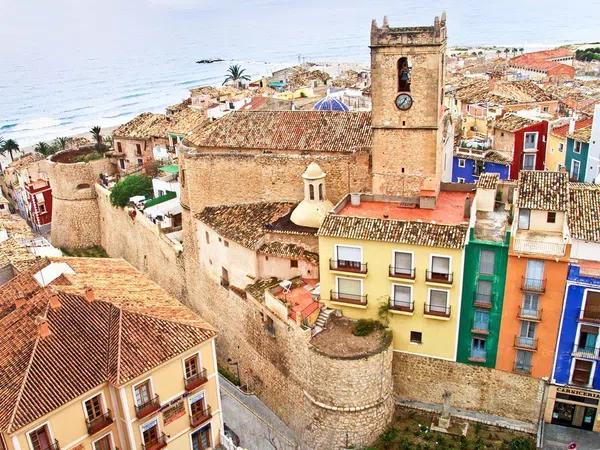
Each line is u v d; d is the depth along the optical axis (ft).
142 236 256.32
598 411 145.69
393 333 156.87
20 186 369.09
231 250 186.70
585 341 141.28
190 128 305.94
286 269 177.47
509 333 146.20
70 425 118.01
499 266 140.97
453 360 154.10
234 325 191.11
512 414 153.89
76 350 123.75
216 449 143.74
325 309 160.97
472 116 301.43
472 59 632.38
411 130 169.99
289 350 159.63
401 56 163.02
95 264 162.61
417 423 156.87
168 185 266.57
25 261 179.32
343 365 144.66
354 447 152.56
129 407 123.24
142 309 137.28
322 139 191.31
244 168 196.24
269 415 172.65
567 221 141.49
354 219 154.30
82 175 298.15
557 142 257.75
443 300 149.07
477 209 165.07
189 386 132.98
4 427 108.37
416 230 147.13
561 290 137.80
